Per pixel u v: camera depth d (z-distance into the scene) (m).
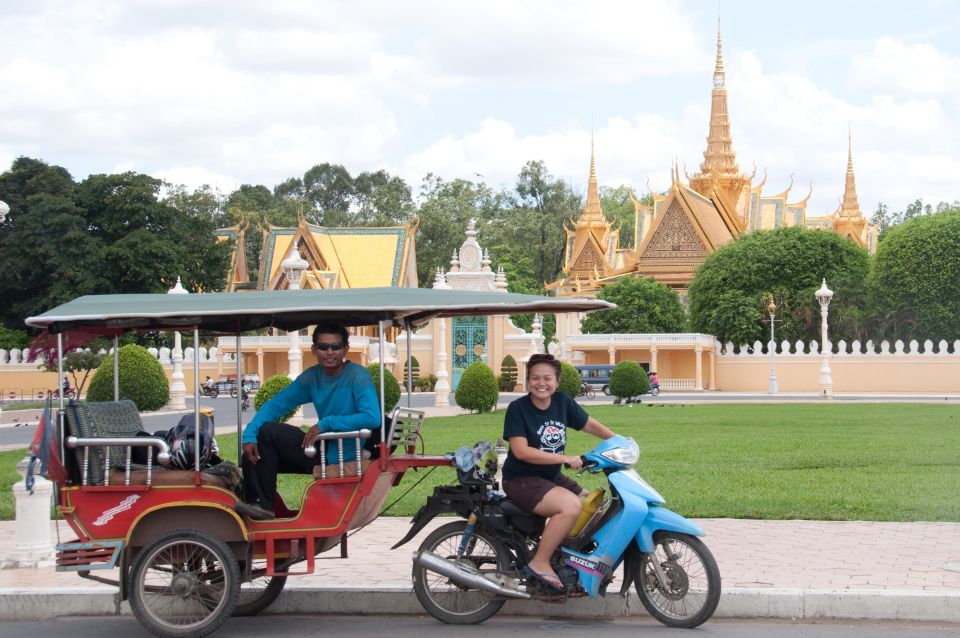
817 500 13.14
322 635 7.78
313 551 7.84
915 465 17.19
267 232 69.81
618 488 7.77
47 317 7.61
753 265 58.44
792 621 8.01
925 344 53.19
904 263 55.03
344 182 114.31
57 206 59.19
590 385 50.62
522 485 7.80
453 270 58.22
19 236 59.22
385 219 97.88
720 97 87.81
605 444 7.92
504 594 7.72
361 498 7.82
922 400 43.12
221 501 7.71
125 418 8.29
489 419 30.67
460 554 7.98
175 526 7.75
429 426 27.36
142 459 8.10
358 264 70.69
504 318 58.84
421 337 59.84
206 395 50.75
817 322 56.34
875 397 47.16
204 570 7.88
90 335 8.54
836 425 27.00
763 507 12.61
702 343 55.31
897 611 8.00
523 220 94.62
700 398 46.91
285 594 8.56
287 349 56.31
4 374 54.88
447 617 8.02
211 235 65.81
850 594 8.05
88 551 7.67
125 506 7.71
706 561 7.70
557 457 7.75
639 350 58.53
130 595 7.56
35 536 9.93
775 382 51.78
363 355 55.47
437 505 7.95
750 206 84.69
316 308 7.67
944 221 55.19
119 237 62.03
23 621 8.45
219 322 8.47
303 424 27.17
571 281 81.19
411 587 8.53
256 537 7.79
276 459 8.01
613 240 90.94
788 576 8.81
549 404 7.99
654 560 7.89
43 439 7.63
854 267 58.47
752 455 18.86
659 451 19.66
